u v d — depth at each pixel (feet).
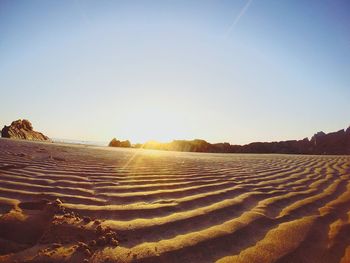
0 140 35.58
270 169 21.24
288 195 12.24
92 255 5.77
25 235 6.68
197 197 10.57
